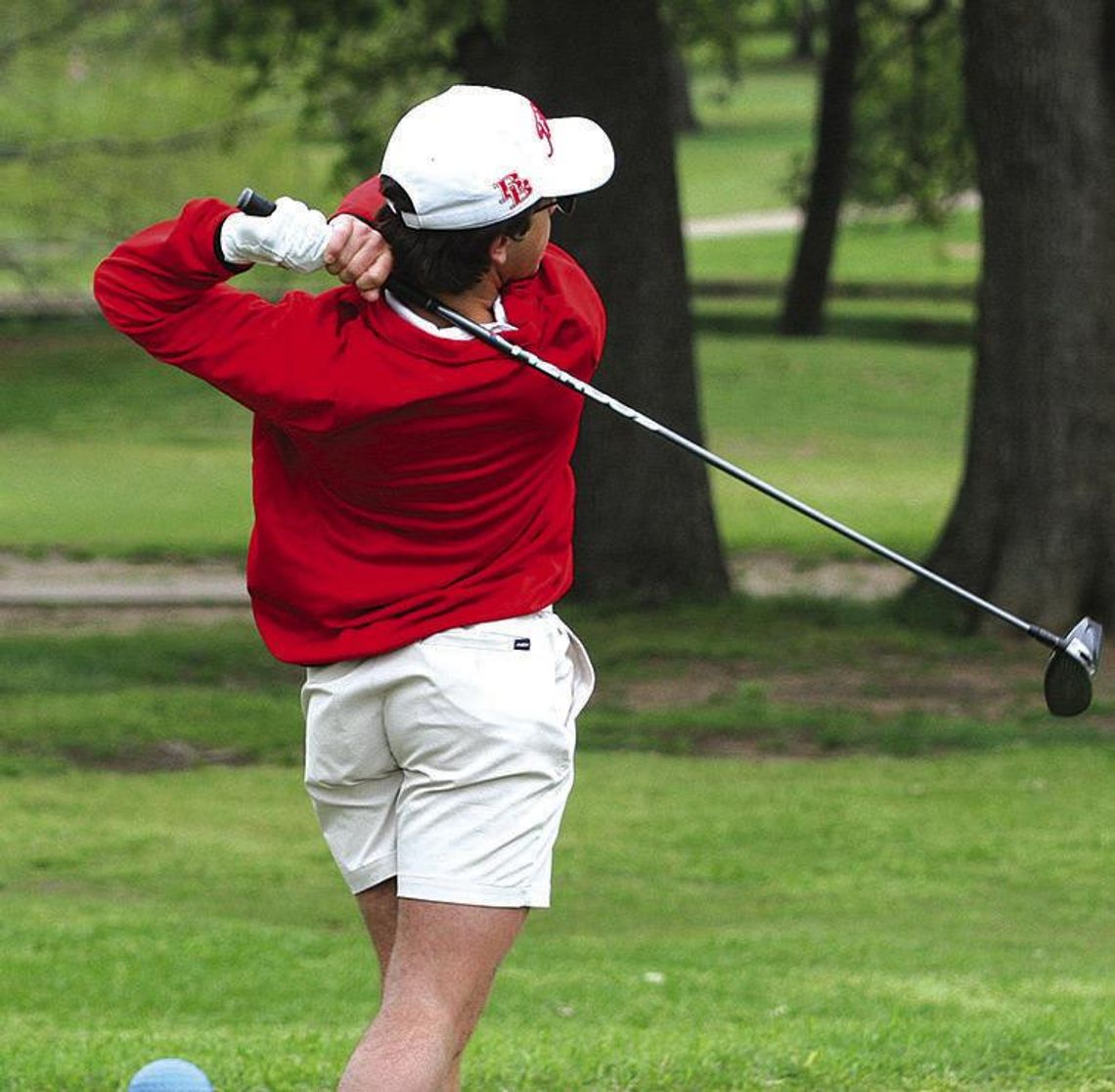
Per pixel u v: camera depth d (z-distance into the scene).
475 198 12.70
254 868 34.72
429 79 86.81
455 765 13.05
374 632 13.15
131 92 111.25
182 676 53.84
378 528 13.20
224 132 111.44
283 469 13.45
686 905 32.53
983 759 44.00
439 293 12.97
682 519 62.69
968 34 55.41
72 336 141.25
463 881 12.99
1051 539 55.41
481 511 13.16
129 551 77.00
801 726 47.59
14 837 36.44
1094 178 54.78
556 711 13.28
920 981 26.11
